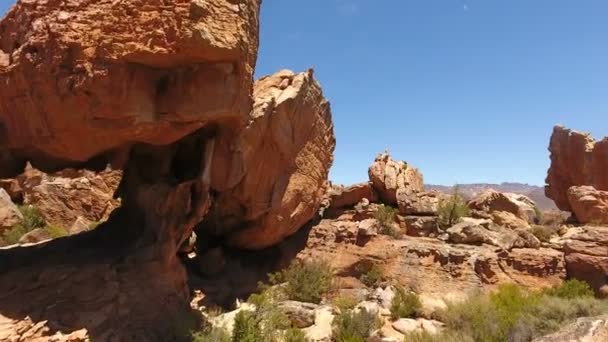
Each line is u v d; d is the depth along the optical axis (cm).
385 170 2817
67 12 1278
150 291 1462
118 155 1658
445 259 2111
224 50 1306
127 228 1772
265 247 2428
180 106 1387
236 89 1466
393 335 1471
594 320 801
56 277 1383
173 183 1658
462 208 2569
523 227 2580
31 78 1307
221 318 1612
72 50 1252
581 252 2064
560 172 3416
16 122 1455
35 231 2498
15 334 1151
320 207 2809
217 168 1816
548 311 1423
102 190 3253
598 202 2692
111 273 1424
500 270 2081
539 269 2083
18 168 1633
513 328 1320
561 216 3194
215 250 2275
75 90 1253
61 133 1379
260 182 2138
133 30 1249
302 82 2317
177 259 1653
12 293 1315
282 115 2148
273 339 1313
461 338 1319
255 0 1552
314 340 1430
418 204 2580
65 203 3042
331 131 2741
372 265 2238
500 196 2869
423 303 1734
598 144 3136
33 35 1292
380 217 2472
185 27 1233
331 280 2159
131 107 1303
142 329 1348
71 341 1173
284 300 1864
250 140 1934
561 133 3419
